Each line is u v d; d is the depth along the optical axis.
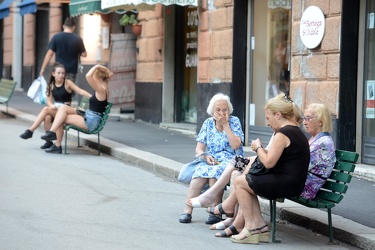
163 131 28.33
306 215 13.99
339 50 19.30
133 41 33.06
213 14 25.52
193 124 29.20
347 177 12.51
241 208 12.77
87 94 23.55
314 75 20.23
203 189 14.28
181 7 29.73
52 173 19.22
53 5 46.31
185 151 22.67
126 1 26.12
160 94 29.92
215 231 13.48
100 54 35.97
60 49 28.86
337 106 19.39
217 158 14.46
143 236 12.88
